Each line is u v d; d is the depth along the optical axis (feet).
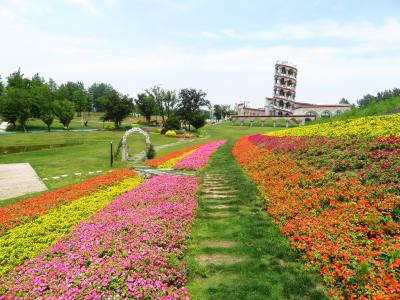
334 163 45.70
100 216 36.91
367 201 30.22
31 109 262.47
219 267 25.31
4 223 38.24
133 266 22.63
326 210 32.17
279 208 36.40
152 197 43.98
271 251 27.20
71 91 470.80
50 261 25.34
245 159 75.25
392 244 22.44
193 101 306.14
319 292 20.44
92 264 23.15
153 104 367.25
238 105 500.33
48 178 79.20
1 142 176.65
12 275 24.29
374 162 40.11
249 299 20.51
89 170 90.89
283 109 350.64
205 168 72.95
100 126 343.67
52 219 39.22
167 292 20.67
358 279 19.77
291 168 52.06
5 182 74.18
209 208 41.29
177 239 29.94
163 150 145.69
